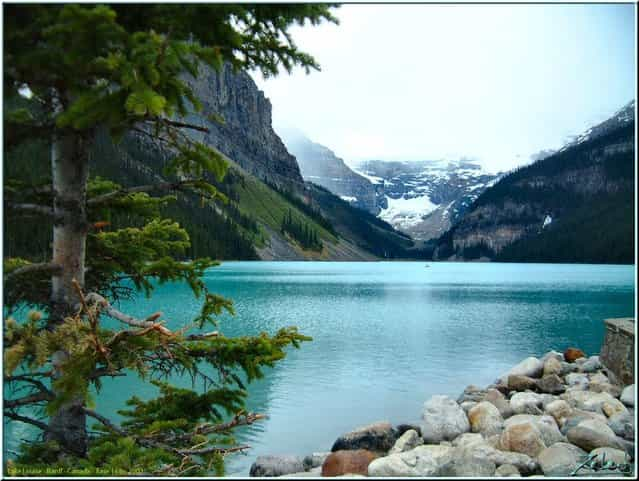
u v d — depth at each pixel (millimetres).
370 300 54281
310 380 19141
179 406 6102
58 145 5289
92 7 3768
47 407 4398
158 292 53812
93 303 5316
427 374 20562
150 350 5105
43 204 5664
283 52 5703
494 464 6418
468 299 56250
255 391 17359
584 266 183375
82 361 4488
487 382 19344
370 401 16469
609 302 52594
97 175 6441
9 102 4230
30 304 5535
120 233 6227
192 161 5500
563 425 8992
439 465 6438
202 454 5844
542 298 57438
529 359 14352
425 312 43188
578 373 13266
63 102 4438
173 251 6477
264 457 7957
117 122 4152
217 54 4027
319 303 50312
